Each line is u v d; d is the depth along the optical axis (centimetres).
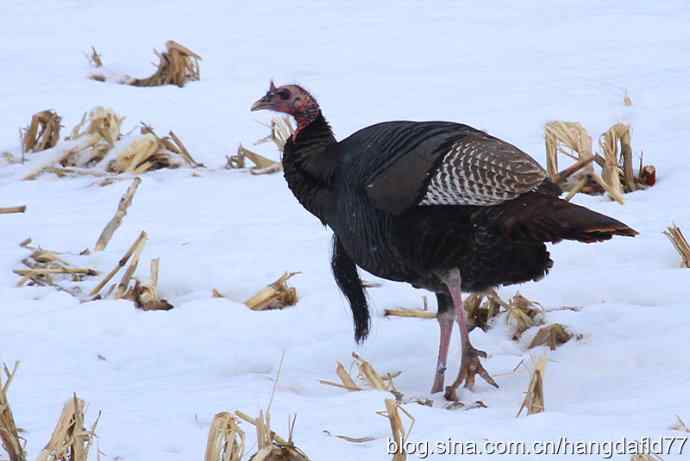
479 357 1692
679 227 2277
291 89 1688
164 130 3325
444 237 1534
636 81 3650
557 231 1464
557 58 4084
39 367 1706
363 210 1588
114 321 1912
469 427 1333
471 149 1519
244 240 2348
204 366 1727
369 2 5250
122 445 1330
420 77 3894
